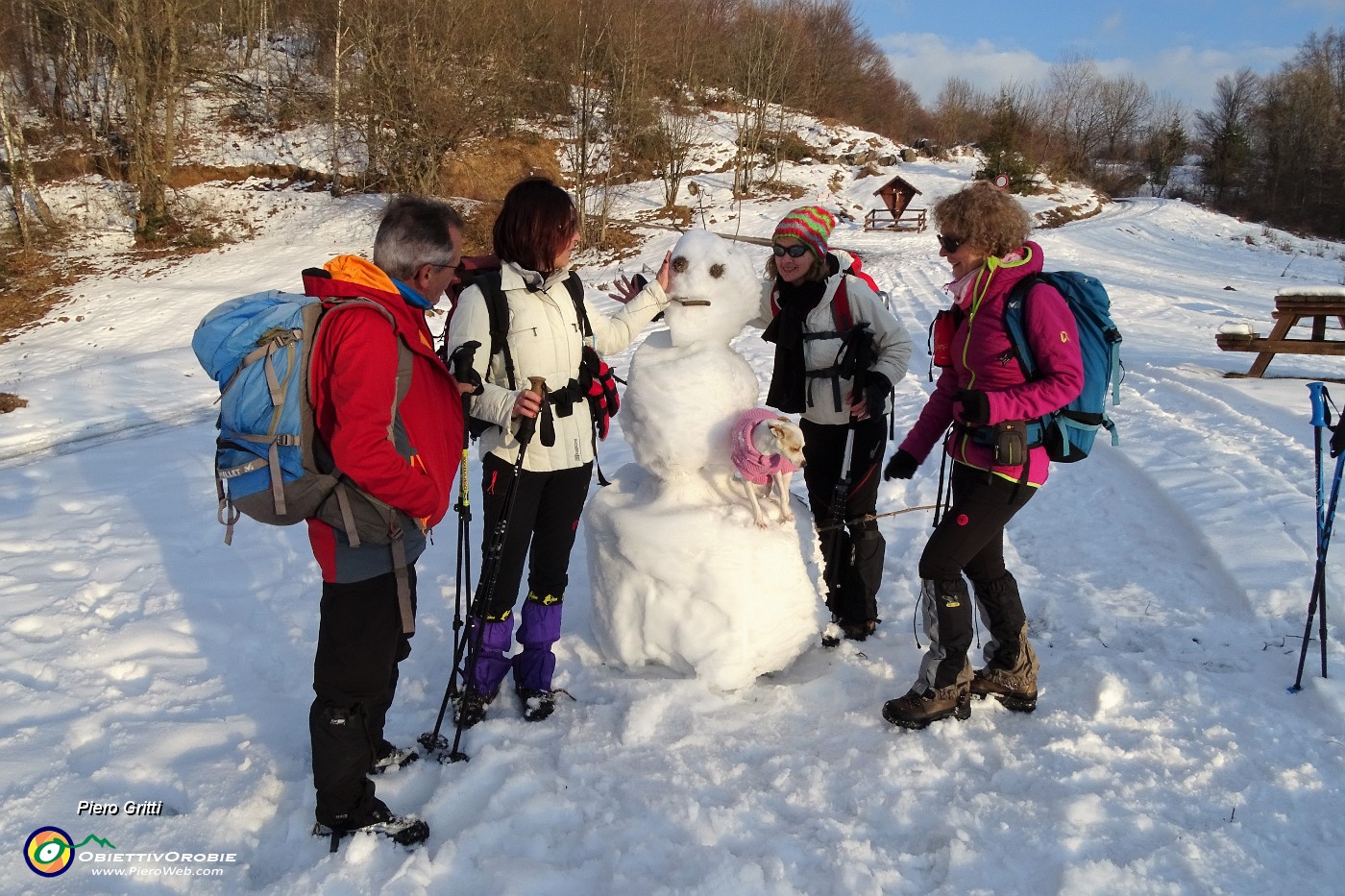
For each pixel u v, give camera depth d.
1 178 26.50
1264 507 4.70
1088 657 3.44
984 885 2.30
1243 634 3.58
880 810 2.61
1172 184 57.12
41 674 3.52
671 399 3.15
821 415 3.59
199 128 29.81
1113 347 2.89
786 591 3.23
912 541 4.86
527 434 2.87
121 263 23.20
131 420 10.95
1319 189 50.19
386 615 2.45
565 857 2.46
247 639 3.86
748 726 3.07
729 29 43.09
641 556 3.23
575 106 31.89
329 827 2.50
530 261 3.04
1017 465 2.80
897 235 26.77
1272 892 2.23
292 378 2.27
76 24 28.58
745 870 2.30
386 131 27.39
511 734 3.05
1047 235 28.17
